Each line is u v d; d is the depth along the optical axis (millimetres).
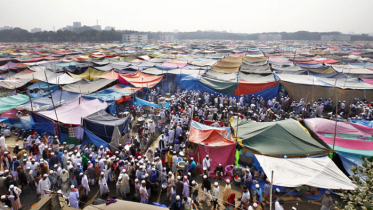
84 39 148125
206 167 12609
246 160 13234
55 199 7301
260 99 24156
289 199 11195
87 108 18156
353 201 5273
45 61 45875
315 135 14031
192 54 61156
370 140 13273
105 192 11164
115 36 161625
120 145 14359
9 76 30312
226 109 21688
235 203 10836
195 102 24234
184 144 14961
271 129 13734
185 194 10266
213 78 28703
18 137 17531
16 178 11992
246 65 38469
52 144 14625
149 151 13422
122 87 25922
